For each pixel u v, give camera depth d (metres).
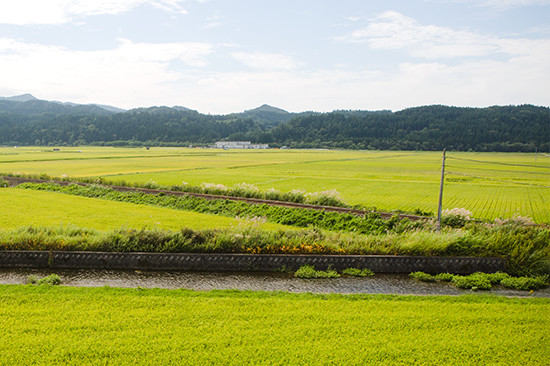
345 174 78.81
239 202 33.97
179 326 10.08
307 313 11.06
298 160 133.25
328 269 16.61
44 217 27.80
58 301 11.48
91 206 34.09
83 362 8.37
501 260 16.89
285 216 29.14
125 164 101.00
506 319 11.02
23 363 8.24
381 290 14.66
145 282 14.95
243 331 9.88
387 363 8.64
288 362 8.59
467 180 69.00
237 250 17.33
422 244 17.56
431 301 12.48
